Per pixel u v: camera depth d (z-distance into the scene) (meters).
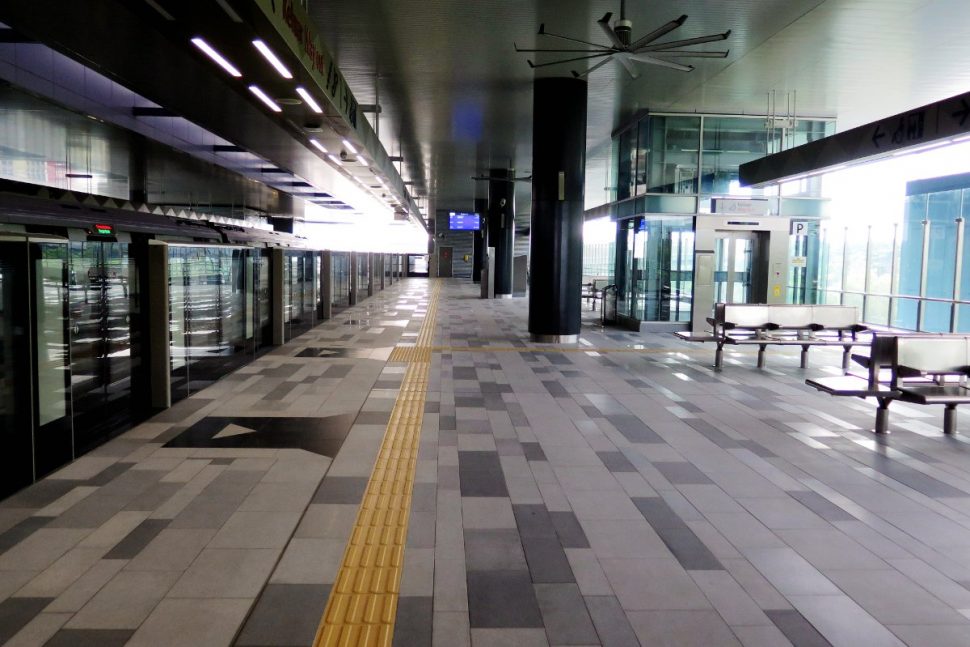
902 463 5.80
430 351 12.29
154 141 10.25
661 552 3.99
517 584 3.58
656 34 7.45
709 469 5.59
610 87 13.16
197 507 4.61
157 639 3.01
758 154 15.75
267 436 6.43
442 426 6.89
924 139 7.32
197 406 7.69
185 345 8.17
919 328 12.99
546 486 5.13
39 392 5.18
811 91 13.05
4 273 4.77
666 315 16.02
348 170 12.90
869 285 16.25
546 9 8.80
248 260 10.95
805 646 3.03
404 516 4.49
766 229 15.63
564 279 13.51
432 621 3.20
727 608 3.36
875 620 3.26
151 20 4.60
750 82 12.45
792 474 5.48
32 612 3.23
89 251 6.23
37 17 5.71
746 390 8.95
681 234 15.88
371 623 3.18
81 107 8.36
